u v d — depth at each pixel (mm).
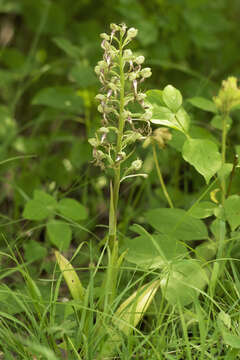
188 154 1845
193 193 2295
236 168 2021
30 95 2965
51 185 2342
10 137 2484
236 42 3168
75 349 1668
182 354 1706
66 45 2500
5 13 3402
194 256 2047
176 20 2707
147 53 2730
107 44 1727
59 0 3199
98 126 2197
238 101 1837
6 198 2449
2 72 2783
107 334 1709
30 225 2279
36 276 2047
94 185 2383
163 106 1940
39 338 1707
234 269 1799
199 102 2016
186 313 1776
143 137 1771
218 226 1921
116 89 1737
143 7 2883
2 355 1741
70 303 1690
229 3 3328
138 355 1707
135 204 2297
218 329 1679
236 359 1703
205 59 3047
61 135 2551
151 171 2320
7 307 1841
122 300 1898
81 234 2268
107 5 3141
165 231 1911
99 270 2055
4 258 2076
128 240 1879
